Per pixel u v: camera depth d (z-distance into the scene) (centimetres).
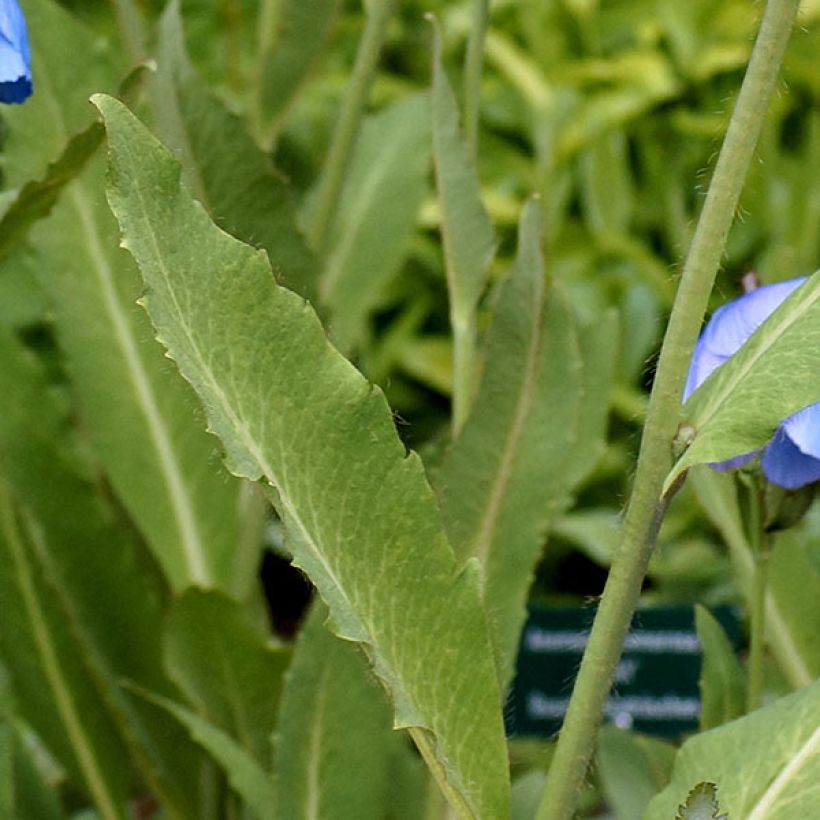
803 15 79
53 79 108
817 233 220
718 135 80
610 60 277
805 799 75
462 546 98
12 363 109
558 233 244
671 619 116
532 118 252
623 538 74
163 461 112
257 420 72
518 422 96
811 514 143
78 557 109
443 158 95
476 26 96
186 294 72
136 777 125
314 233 110
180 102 97
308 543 72
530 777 104
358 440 73
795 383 72
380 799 98
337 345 99
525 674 117
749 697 91
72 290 110
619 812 104
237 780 99
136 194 71
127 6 105
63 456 108
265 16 109
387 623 73
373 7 107
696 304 73
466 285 97
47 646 106
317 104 243
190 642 103
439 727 74
